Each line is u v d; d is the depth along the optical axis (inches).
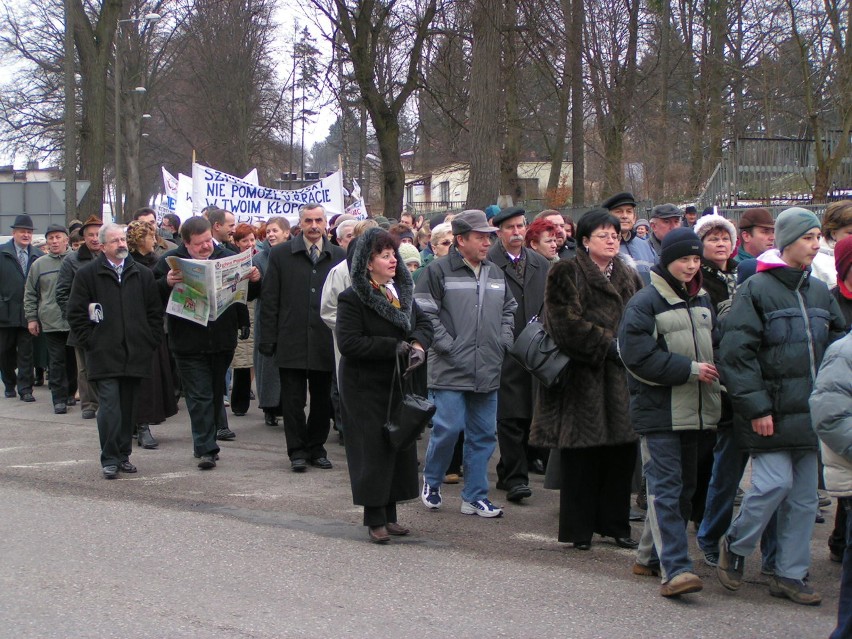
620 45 924.0
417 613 190.2
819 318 200.5
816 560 237.0
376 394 237.6
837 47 676.7
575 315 226.2
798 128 899.4
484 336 266.8
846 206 245.6
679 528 202.8
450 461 297.4
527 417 288.2
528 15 647.1
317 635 177.6
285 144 2043.6
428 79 816.3
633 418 208.5
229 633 177.6
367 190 1753.2
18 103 1562.5
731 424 217.5
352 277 237.3
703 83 926.4
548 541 245.0
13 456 342.6
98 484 298.7
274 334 319.3
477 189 609.6
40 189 897.5
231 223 385.1
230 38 1702.8
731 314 199.5
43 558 222.1
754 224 273.1
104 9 1024.9
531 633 181.0
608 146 926.4
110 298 308.0
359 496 236.1
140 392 354.9
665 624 187.2
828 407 167.2
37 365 522.9
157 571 213.5
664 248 206.2
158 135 2181.3
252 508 271.0
